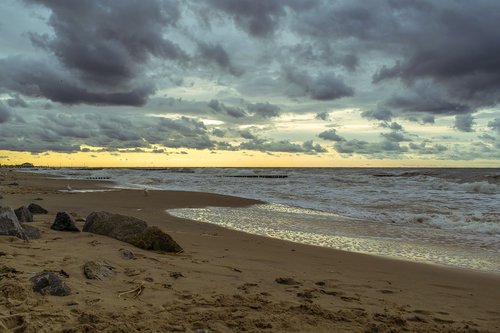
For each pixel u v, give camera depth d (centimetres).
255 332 400
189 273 601
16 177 4925
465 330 451
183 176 5706
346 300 541
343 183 3453
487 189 2570
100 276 518
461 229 1245
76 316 392
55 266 538
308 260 808
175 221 1348
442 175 4372
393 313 496
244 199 2162
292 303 498
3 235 705
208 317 425
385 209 1714
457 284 670
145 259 659
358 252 924
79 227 979
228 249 868
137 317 406
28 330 349
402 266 793
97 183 3853
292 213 1611
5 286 433
